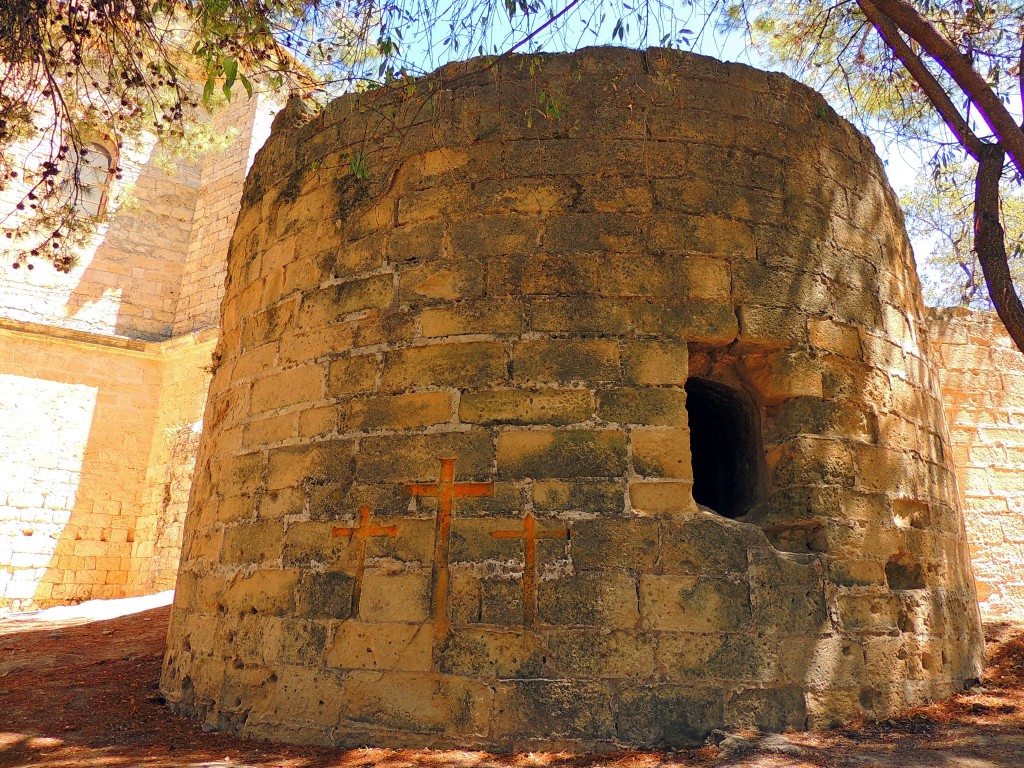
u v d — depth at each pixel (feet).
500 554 18.85
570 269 20.44
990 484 38.09
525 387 19.76
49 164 32.35
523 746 17.70
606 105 21.70
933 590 22.06
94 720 21.56
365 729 18.56
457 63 22.99
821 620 19.30
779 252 21.50
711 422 26.25
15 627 39.29
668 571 18.66
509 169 21.40
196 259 71.31
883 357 22.97
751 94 22.54
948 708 20.38
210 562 22.99
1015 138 19.24
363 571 19.67
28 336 63.16
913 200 40.68
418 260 21.40
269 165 26.25
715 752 17.03
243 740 19.58
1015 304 19.38
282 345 23.17
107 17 30.32
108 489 64.85
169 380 67.87
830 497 20.34
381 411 20.65
